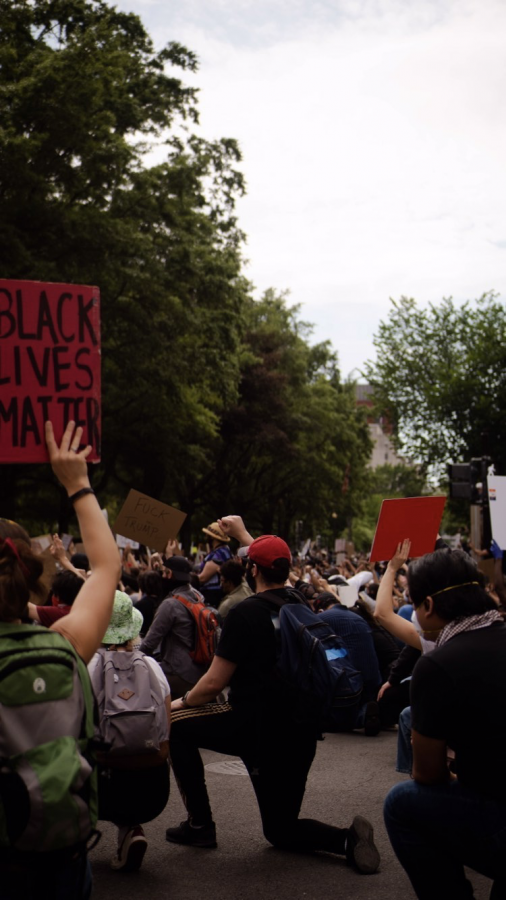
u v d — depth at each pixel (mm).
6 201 20703
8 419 2961
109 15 22234
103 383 25781
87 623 2666
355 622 9750
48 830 2381
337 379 54500
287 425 44750
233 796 6859
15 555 2643
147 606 9641
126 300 24125
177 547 11727
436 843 3379
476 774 3248
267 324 47312
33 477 28766
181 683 7156
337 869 5148
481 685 3211
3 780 2385
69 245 21844
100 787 4879
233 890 4809
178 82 24500
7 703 2422
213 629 7234
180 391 27031
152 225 24000
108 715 4809
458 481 16859
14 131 19797
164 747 4973
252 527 55719
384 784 7328
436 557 3488
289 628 5051
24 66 20625
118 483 38781
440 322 40625
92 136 21469
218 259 26766
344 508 57156
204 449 36469
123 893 4762
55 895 2568
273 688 5027
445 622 3459
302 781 5254
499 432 38656
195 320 25094
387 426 42438
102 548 2793
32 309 3014
